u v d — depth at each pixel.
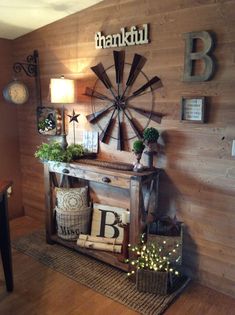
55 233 2.98
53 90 2.64
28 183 3.64
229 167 2.11
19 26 2.99
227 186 2.14
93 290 2.26
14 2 2.45
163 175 2.45
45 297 2.18
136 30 2.37
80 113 2.92
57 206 2.87
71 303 2.12
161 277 2.16
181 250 2.26
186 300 2.17
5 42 3.30
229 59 2.00
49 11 2.68
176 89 2.26
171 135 2.35
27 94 3.22
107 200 2.85
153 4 2.26
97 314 2.01
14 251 2.82
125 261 2.45
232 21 1.94
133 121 2.54
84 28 2.72
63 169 2.73
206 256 2.33
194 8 2.08
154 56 2.33
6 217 2.13
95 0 2.51
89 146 2.89
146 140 2.31
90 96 2.80
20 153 3.65
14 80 3.25
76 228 2.79
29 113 3.41
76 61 2.84
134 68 2.44
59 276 2.43
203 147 2.21
